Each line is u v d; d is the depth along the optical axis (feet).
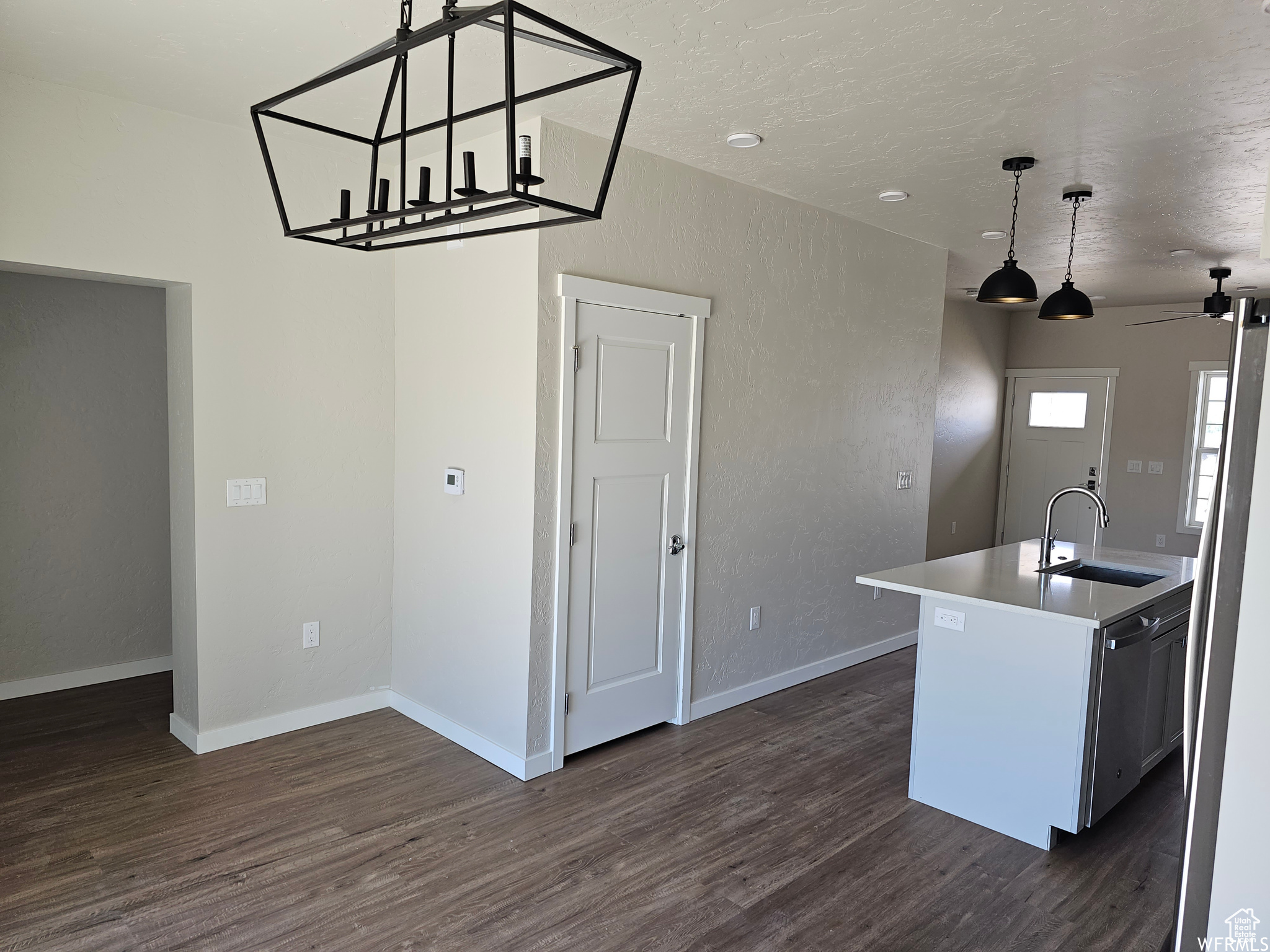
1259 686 3.22
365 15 7.55
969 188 12.66
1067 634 9.19
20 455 12.96
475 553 11.46
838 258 14.75
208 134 10.66
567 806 10.19
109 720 12.41
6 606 13.05
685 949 7.55
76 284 13.21
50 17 7.72
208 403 10.94
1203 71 8.14
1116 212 13.65
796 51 8.00
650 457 11.89
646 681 12.33
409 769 11.06
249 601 11.58
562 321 10.51
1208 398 23.43
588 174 10.63
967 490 26.18
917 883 8.71
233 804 9.98
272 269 11.39
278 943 7.48
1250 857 3.27
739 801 10.45
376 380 12.59
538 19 4.03
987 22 7.31
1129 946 7.73
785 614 14.70
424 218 5.15
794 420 14.30
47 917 7.76
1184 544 23.79
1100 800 9.53
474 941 7.58
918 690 10.52
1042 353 26.30
